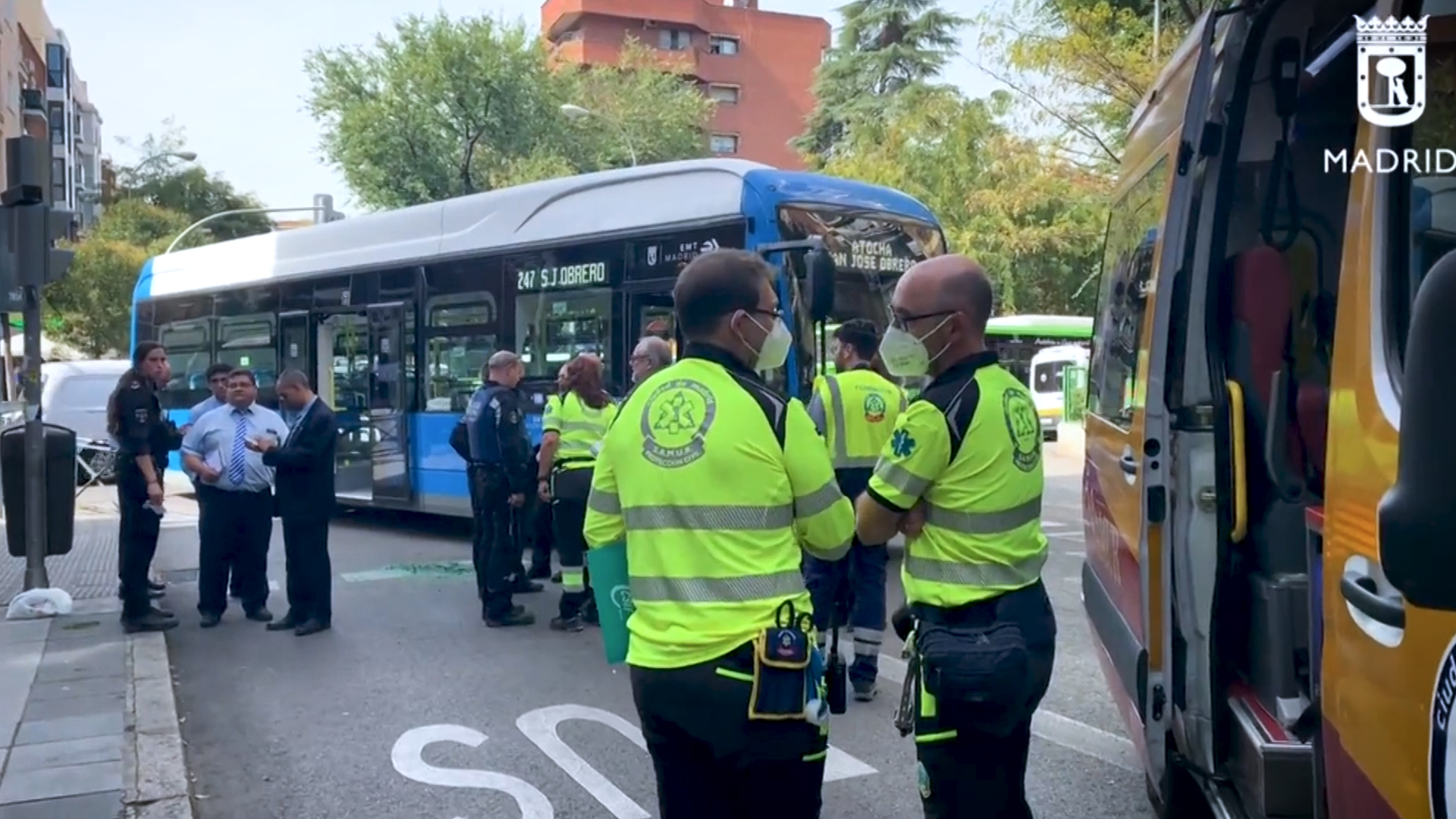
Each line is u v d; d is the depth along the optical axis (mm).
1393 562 1480
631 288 10422
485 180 41812
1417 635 1910
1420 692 1896
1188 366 3727
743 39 64062
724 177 9828
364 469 13430
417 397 12680
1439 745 1826
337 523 14375
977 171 28828
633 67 51531
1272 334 3670
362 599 9531
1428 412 1457
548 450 8188
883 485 3234
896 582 9664
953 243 27688
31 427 9070
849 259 9734
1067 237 27125
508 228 11750
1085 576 5555
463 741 5895
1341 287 2402
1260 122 3834
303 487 8289
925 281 3256
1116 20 19203
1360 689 2139
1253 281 3678
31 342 9000
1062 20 19219
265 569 8867
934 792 3199
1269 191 3854
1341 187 3799
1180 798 4230
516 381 8672
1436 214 2148
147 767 5430
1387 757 2018
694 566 2795
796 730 2777
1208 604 3668
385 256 13125
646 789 5195
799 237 9508
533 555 10172
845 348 6570
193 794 5238
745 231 9516
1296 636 3453
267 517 8828
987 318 3312
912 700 3303
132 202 53188
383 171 41219
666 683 2789
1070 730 5797
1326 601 2348
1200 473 3686
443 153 41625
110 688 6816
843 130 44500
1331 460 2354
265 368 15102
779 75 64750
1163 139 4238
